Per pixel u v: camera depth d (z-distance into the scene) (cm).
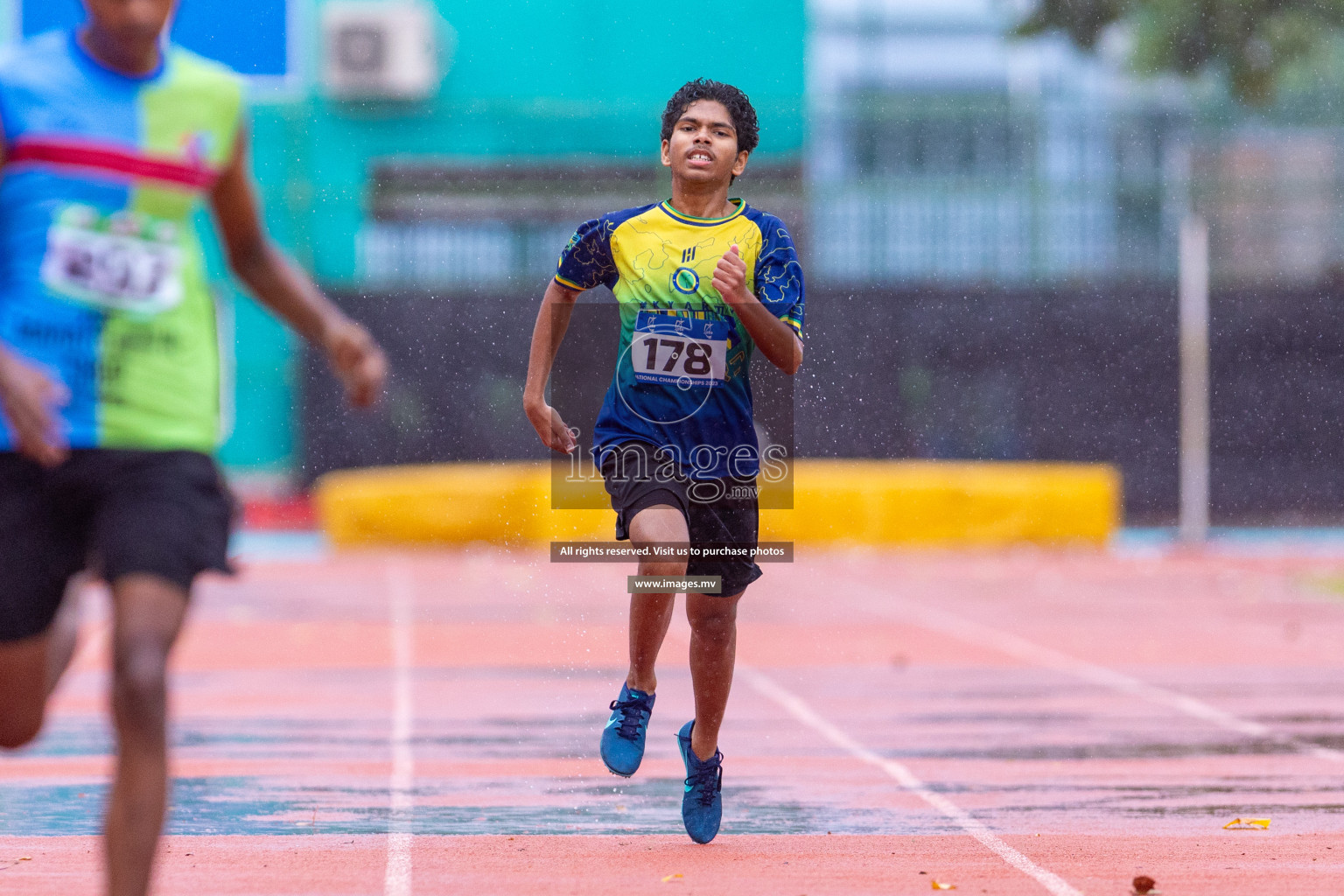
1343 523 8294
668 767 2164
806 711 2753
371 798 1914
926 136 8719
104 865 995
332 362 1139
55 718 2623
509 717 2664
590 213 8481
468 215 8438
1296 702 2886
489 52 8662
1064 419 8325
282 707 2783
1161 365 8306
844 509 7412
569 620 4384
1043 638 4050
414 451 8356
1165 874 1491
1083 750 2331
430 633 4103
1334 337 8269
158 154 1034
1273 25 6581
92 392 1019
